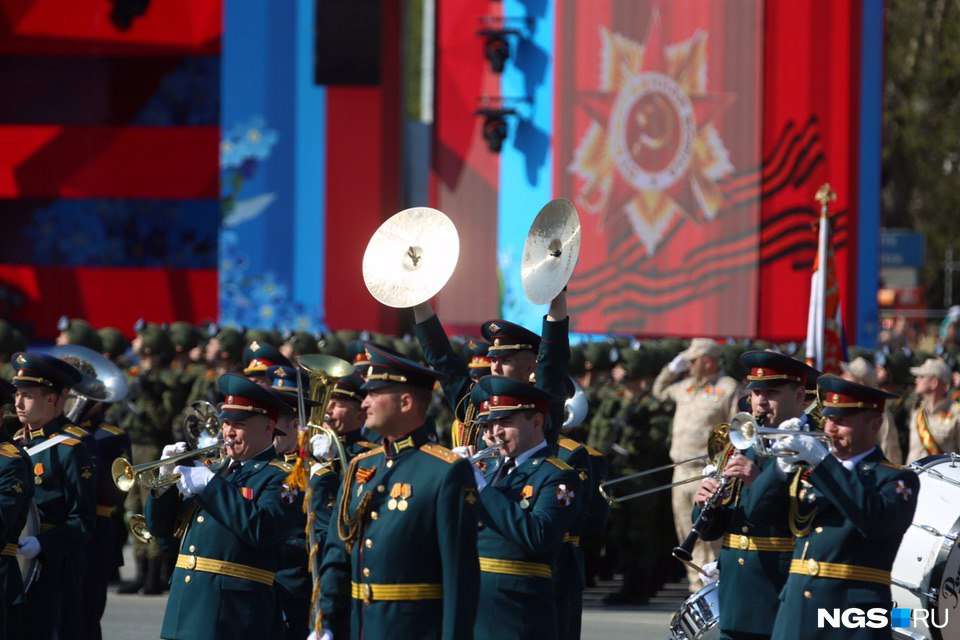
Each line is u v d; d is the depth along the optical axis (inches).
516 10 3105.3
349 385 1111.0
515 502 917.2
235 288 3228.3
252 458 1024.2
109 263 3774.6
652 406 1889.8
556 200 1015.0
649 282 3085.6
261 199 3235.7
